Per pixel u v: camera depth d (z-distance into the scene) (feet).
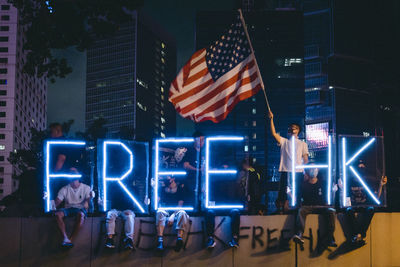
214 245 38.83
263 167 43.09
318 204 39.88
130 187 39.01
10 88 491.31
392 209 43.70
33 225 38.50
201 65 41.01
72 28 47.88
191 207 39.37
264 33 577.02
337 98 652.48
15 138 495.41
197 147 39.99
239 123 552.41
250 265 39.86
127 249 38.19
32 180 43.98
